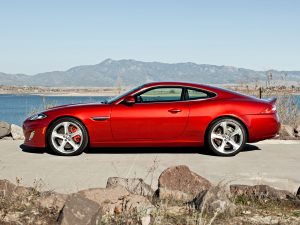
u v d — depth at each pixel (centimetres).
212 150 864
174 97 876
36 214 417
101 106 870
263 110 879
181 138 866
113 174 691
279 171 720
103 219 397
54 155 866
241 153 899
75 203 373
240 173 703
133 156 855
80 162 793
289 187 611
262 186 512
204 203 431
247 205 471
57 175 684
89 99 1213
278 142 1059
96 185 618
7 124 1134
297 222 412
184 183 495
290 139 1110
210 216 417
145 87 880
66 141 862
